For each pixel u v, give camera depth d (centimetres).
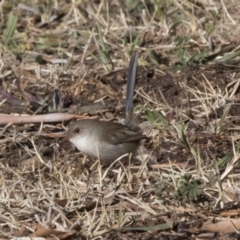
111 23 1492
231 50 1391
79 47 1420
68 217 934
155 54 1349
